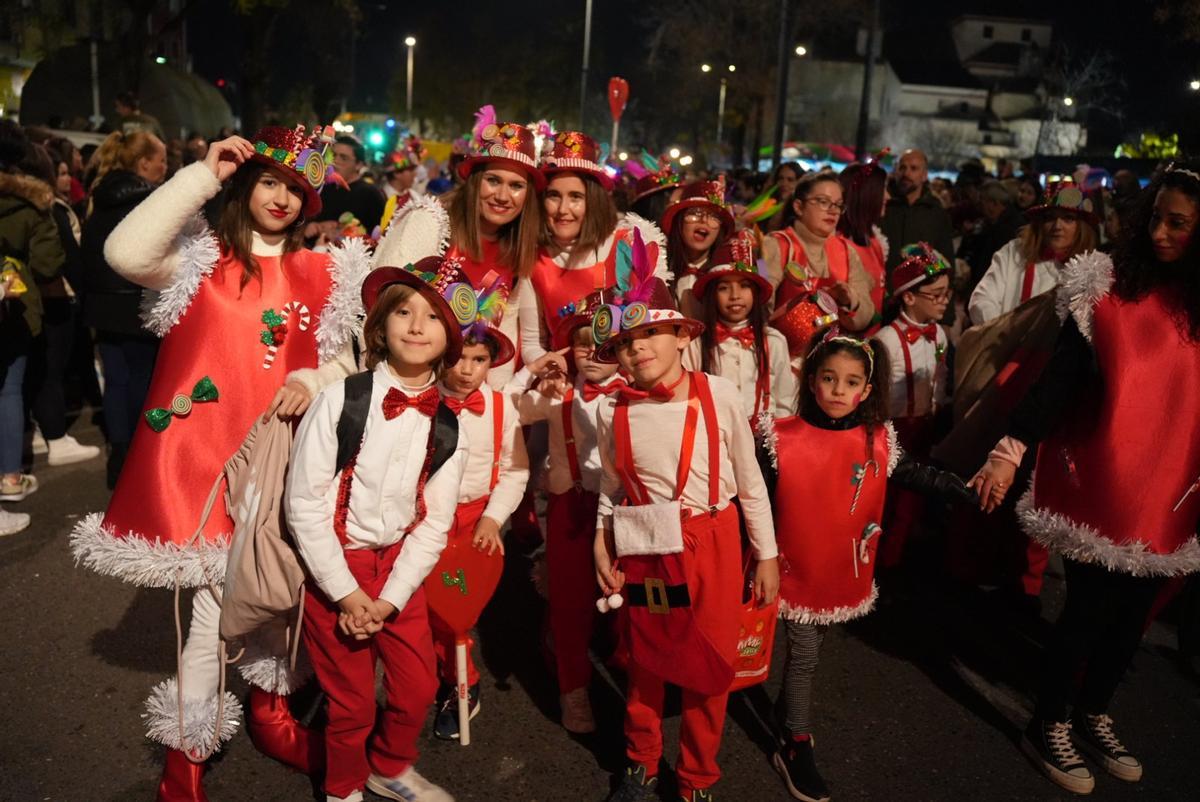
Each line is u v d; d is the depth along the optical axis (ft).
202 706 9.41
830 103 204.95
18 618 13.64
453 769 10.78
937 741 11.86
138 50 63.57
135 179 17.74
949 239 23.25
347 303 9.90
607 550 10.03
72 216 21.70
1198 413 10.44
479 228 12.56
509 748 11.23
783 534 10.48
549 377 10.92
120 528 9.44
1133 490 10.52
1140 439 10.50
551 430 11.32
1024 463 14.78
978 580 16.06
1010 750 11.75
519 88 161.58
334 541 8.57
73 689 11.94
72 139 39.34
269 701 10.47
